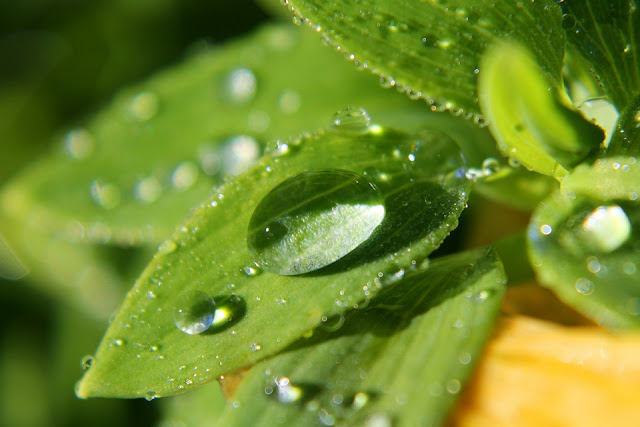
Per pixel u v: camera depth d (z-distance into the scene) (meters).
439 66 0.15
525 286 0.15
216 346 0.14
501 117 0.14
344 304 0.14
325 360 0.14
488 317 0.14
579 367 0.14
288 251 0.14
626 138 0.14
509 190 0.15
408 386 0.14
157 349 0.14
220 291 0.14
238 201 0.15
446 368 0.14
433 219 0.14
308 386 0.14
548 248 0.14
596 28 0.15
